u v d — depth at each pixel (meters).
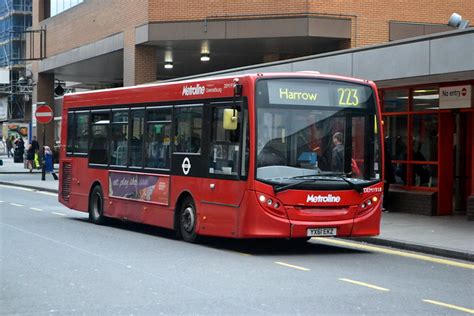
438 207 19.77
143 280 10.58
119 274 11.08
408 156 20.75
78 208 19.70
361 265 12.46
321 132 13.55
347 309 8.76
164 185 15.76
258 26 28.80
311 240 16.08
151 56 32.81
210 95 14.36
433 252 14.05
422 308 8.91
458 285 10.65
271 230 13.02
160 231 17.44
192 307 8.76
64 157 20.58
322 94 13.66
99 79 49.31
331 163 13.58
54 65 43.34
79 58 39.62
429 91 19.98
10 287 10.02
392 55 18.50
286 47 31.42
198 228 14.55
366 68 19.31
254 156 13.05
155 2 30.81
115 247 14.26
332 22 28.06
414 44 17.80
